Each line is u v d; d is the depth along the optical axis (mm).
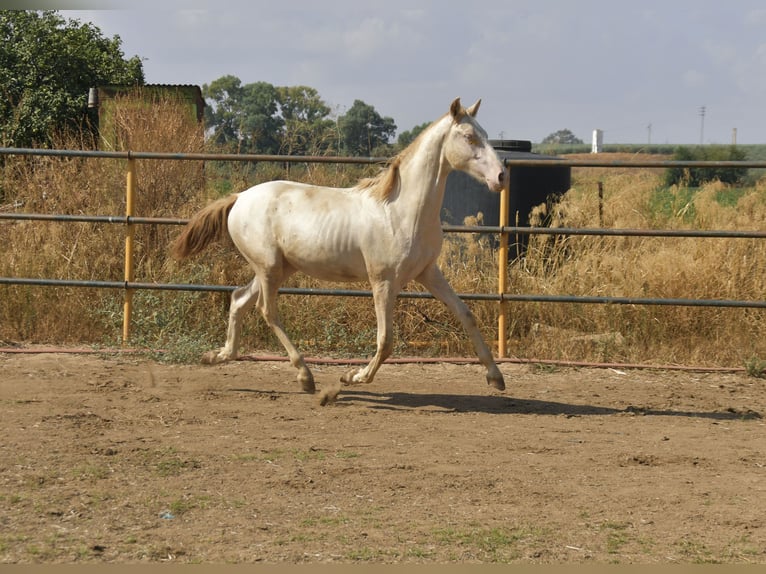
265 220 7191
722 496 5016
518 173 11016
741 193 13070
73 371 8000
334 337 9203
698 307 9281
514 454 5820
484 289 9445
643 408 7250
